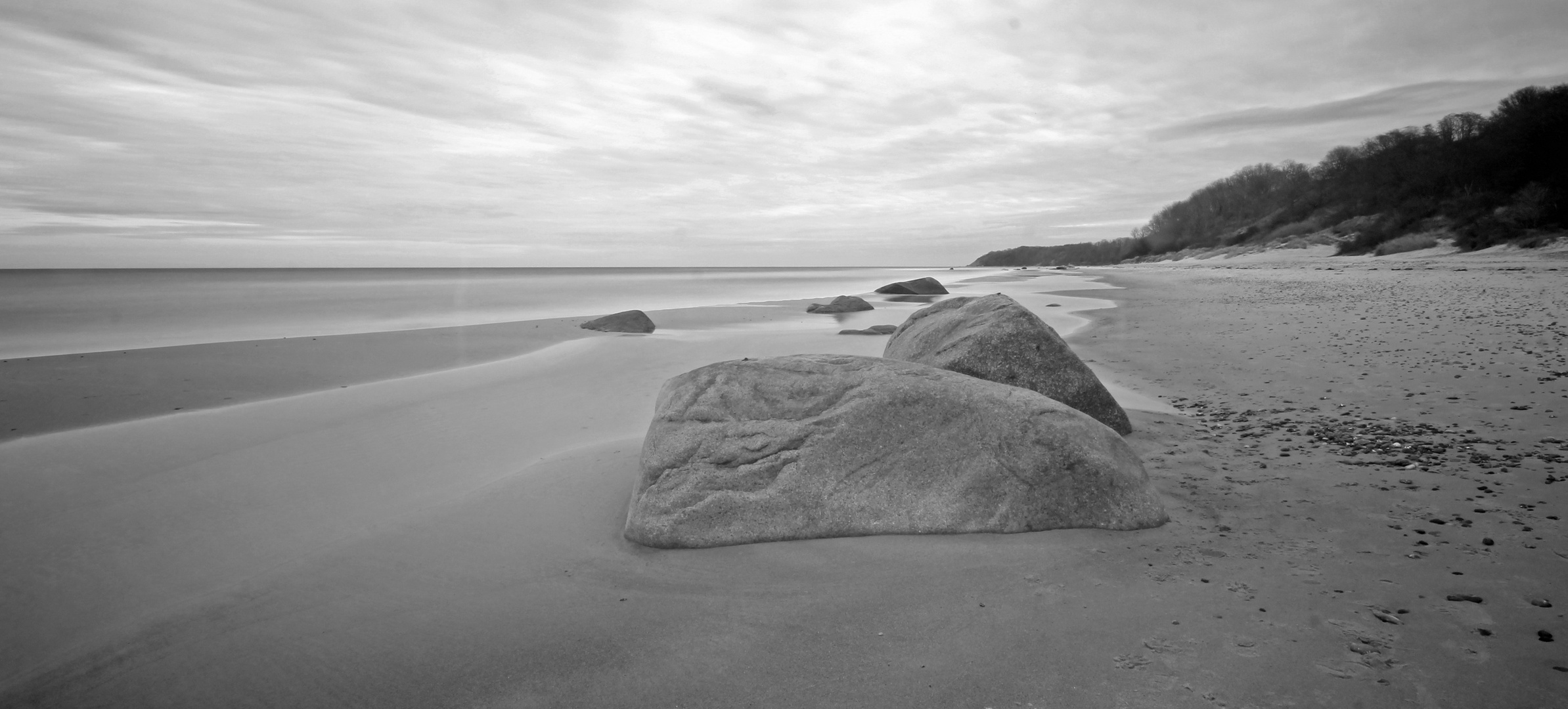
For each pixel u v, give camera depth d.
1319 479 5.83
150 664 3.87
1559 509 4.88
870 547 4.85
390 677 3.61
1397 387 9.23
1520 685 3.00
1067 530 4.97
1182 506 5.37
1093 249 121.38
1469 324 13.91
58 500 6.68
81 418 9.77
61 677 3.82
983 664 3.45
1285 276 35.59
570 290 51.75
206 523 6.09
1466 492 5.32
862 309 27.02
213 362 14.43
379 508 6.37
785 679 3.42
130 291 47.16
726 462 5.26
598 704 3.30
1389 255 41.53
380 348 16.39
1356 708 2.95
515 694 3.41
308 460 7.82
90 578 5.12
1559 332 12.21
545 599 4.36
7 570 5.27
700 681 3.44
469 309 30.88
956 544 4.84
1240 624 3.65
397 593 4.54
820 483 5.13
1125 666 3.36
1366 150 70.44
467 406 10.34
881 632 3.80
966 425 5.23
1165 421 8.12
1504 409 7.73
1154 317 19.81
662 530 5.04
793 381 5.62
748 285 62.72
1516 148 42.00
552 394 11.09
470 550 5.15
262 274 129.62
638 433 8.49
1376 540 4.57
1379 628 3.52
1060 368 7.79
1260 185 93.62
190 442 8.58
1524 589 3.81
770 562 4.72
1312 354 12.11
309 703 3.44
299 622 4.22
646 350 15.40
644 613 4.13
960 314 8.67
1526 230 34.28
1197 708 3.02
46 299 37.53
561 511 5.83
